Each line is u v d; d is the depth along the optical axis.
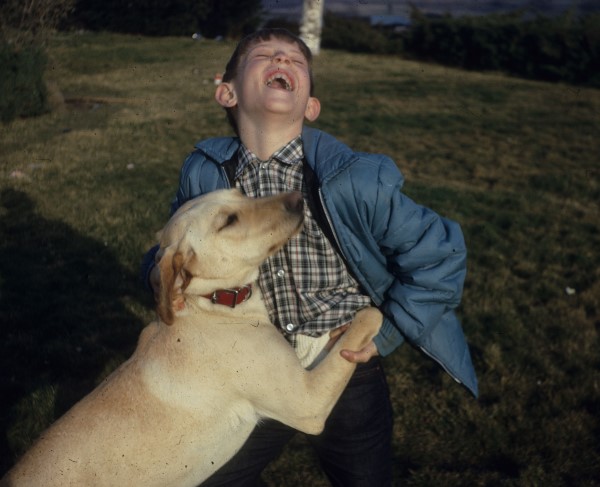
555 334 4.73
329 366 2.21
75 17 17.19
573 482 3.28
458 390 4.03
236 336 2.29
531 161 9.72
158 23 18.70
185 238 2.28
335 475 2.44
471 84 15.49
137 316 4.75
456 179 8.75
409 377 4.17
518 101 13.83
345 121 11.63
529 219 7.24
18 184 7.51
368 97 13.59
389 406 2.47
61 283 5.16
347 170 2.23
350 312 2.35
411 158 9.66
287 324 2.37
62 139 9.63
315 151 2.35
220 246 2.28
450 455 3.50
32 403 3.71
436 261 2.28
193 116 11.16
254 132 2.42
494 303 5.14
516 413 3.78
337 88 14.38
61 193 7.29
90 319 4.68
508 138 10.94
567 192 8.38
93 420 2.26
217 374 2.28
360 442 2.36
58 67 13.52
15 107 10.50
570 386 4.06
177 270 2.24
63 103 11.45
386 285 2.39
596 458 3.44
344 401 2.35
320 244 2.35
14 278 5.20
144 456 2.24
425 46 19.08
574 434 3.61
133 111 11.34
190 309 2.35
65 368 4.10
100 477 2.20
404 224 2.23
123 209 6.86
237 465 2.41
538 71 17.16
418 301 2.25
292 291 2.38
